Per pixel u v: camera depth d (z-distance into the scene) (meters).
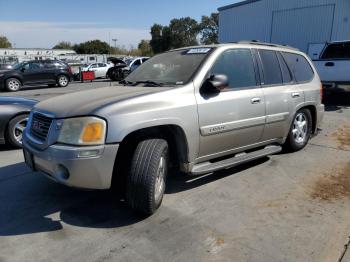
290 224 3.26
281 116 4.82
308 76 5.59
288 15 22.61
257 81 4.50
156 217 3.42
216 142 3.95
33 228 3.24
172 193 3.97
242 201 3.77
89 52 91.94
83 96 3.60
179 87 3.62
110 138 3.03
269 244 2.94
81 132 3.02
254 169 4.77
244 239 3.02
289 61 5.20
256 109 4.35
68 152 2.99
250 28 24.84
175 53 4.45
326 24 21.03
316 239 3.01
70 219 3.40
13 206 3.69
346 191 4.02
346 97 11.65
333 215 3.43
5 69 19.02
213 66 3.96
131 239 3.04
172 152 3.80
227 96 3.98
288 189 4.09
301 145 5.57
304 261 2.71
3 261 2.74
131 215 3.46
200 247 2.91
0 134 5.79
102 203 3.74
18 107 5.88
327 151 5.66
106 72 28.81
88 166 3.00
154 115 3.28
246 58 4.43
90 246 2.94
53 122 3.18
